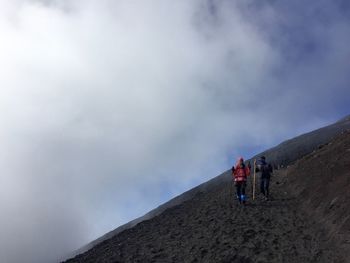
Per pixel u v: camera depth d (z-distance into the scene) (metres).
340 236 16.53
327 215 19.28
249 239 19.19
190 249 19.23
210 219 24.69
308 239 17.80
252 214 23.92
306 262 15.45
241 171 27.41
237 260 16.69
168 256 18.81
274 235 19.19
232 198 30.61
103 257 20.70
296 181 29.17
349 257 14.71
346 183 20.27
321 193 22.22
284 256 16.39
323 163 26.81
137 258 19.20
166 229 24.69
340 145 27.25
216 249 18.52
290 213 22.59
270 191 29.84
